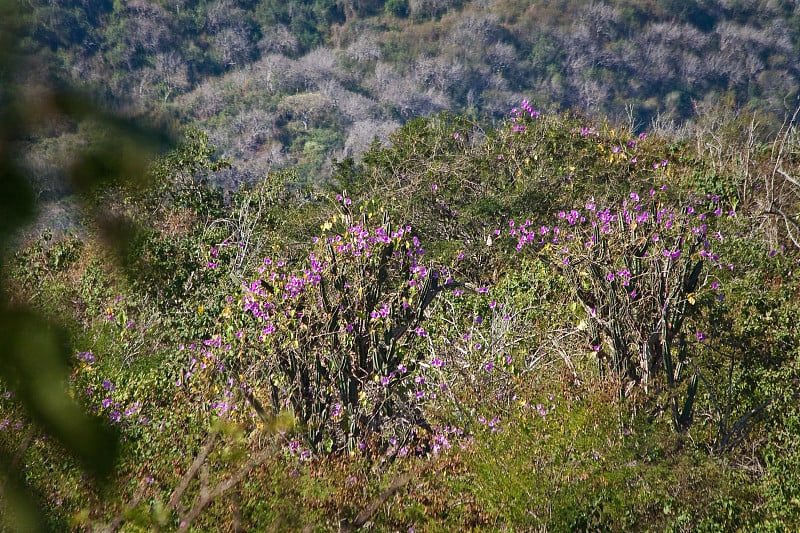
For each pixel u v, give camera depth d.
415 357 8.31
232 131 89.88
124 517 3.00
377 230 8.13
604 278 8.00
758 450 7.64
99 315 8.04
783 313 8.75
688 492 6.61
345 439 7.39
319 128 96.56
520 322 9.13
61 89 0.95
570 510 6.27
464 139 16.70
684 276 7.92
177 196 14.08
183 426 7.16
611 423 7.14
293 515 5.35
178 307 9.72
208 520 5.16
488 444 7.05
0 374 1.08
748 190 14.86
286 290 7.88
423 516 6.17
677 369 7.82
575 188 14.14
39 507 1.22
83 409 1.17
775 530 6.38
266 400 7.70
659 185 14.00
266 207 15.88
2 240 0.98
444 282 8.42
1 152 0.95
